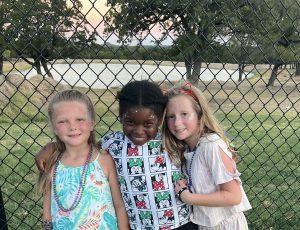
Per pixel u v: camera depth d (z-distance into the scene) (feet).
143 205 3.52
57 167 3.57
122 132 3.66
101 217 3.51
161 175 3.50
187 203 3.49
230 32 4.44
